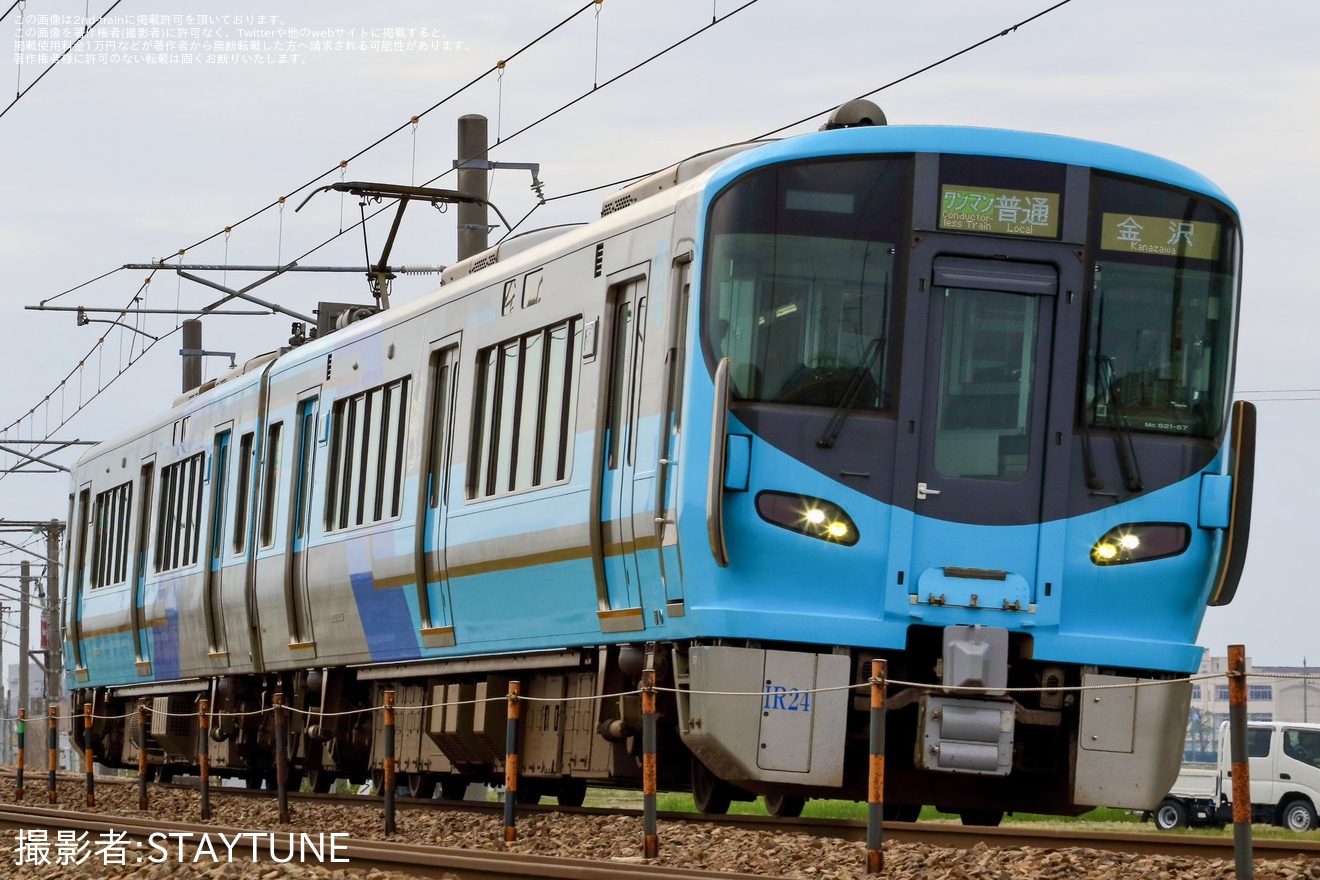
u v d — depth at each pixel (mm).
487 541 36719
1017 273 29422
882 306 29172
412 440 40875
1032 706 29516
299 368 48562
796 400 28844
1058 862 23922
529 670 37000
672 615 29750
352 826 37562
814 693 28422
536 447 35250
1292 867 22812
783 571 28594
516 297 36625
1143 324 29844
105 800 52094
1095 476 29328
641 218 31953
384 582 41812
